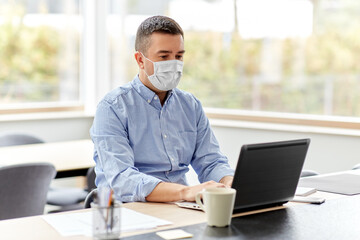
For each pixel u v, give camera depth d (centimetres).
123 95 225
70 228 162
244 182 176
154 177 208
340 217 176
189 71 529
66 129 560
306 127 448
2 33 539
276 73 475
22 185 293
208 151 237
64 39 583
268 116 480
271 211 184
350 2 425
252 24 486
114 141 214
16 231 160
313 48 450
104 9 588
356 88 426
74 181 547
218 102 515
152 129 225
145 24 223
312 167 432
